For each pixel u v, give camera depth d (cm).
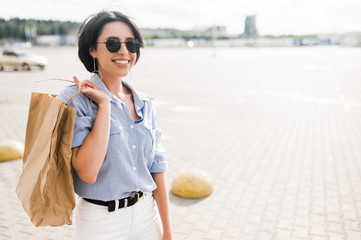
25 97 1261
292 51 4869
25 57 2183
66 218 142
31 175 141
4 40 10906
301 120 891
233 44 7988
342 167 554
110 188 151
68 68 2267
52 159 134
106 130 140
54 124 133
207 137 746
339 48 5762
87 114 145
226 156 620
